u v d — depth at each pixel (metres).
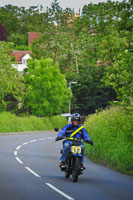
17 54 161.62
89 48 125.50
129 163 24.50
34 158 31.78
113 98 117.06
